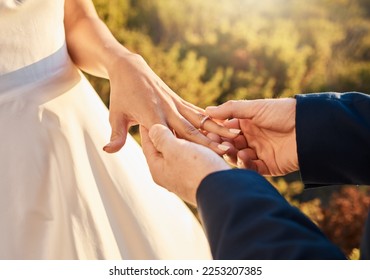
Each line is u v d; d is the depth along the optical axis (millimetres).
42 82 1275
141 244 1282
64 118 1281
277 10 4652
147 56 3914
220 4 4520
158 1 4309
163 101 1284
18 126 1215
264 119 1172
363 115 958
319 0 4836
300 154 980
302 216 715
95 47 1392
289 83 4125
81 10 1451
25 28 1225
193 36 4309
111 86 1331
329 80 4301
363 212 3365
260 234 682
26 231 1175
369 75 4309
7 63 1212
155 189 1388
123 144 1280
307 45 4477
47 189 1214
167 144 897
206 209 742
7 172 1188
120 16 3990
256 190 733
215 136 1250
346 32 4660
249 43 4262
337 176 988
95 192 1271
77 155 1271
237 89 4004
